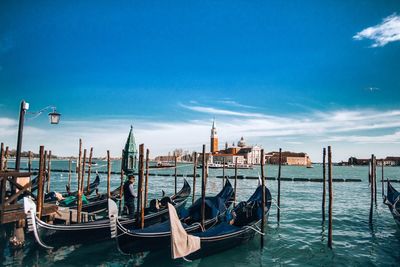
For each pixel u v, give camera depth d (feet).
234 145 570.87
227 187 57.31
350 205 78.33
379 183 161.38
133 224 40.52
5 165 61.36
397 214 46.44
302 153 552.41
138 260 34.63
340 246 41.16
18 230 36.47
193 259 33.73
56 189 109.09
